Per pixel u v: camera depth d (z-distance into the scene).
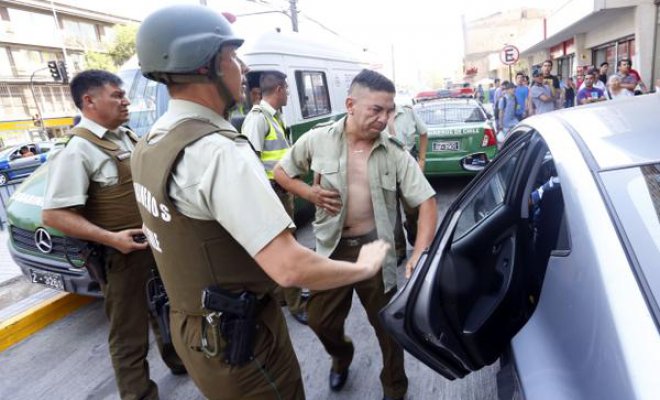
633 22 10.63
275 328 1.32
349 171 1.95
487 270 1.79
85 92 2.12
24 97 35.34
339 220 1.96
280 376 1.33
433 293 1.48
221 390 1.29
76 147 2.07
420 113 6.65
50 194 2.02
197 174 1.09
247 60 4.48
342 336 2.22
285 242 1.07
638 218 1.04
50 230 3.06
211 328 1.21
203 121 1.16
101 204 2.17
